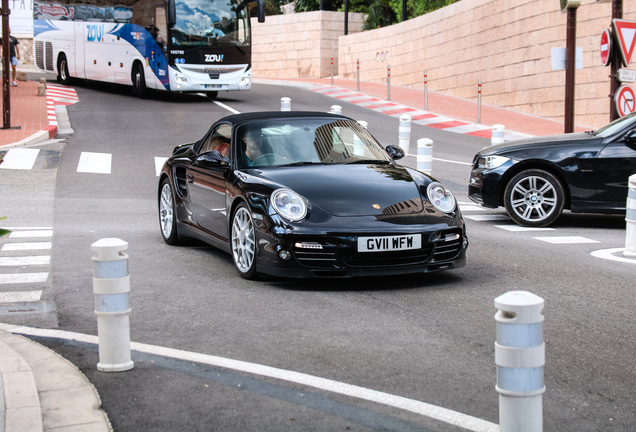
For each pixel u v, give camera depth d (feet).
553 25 76.89
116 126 62.23
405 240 18.62
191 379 12.50
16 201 34.50
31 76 111.75
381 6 150.82
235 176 21.02
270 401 11.51
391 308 17.04
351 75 141.38
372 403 11.41
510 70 85.97
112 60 83.10
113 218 31.01
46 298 18.37
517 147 30.25
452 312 16.69
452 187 40.96
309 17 148.77
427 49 110.22
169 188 25.88
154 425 10.67
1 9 55.83
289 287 19.22
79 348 14.34
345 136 23.07
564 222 31.24
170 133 59.21
